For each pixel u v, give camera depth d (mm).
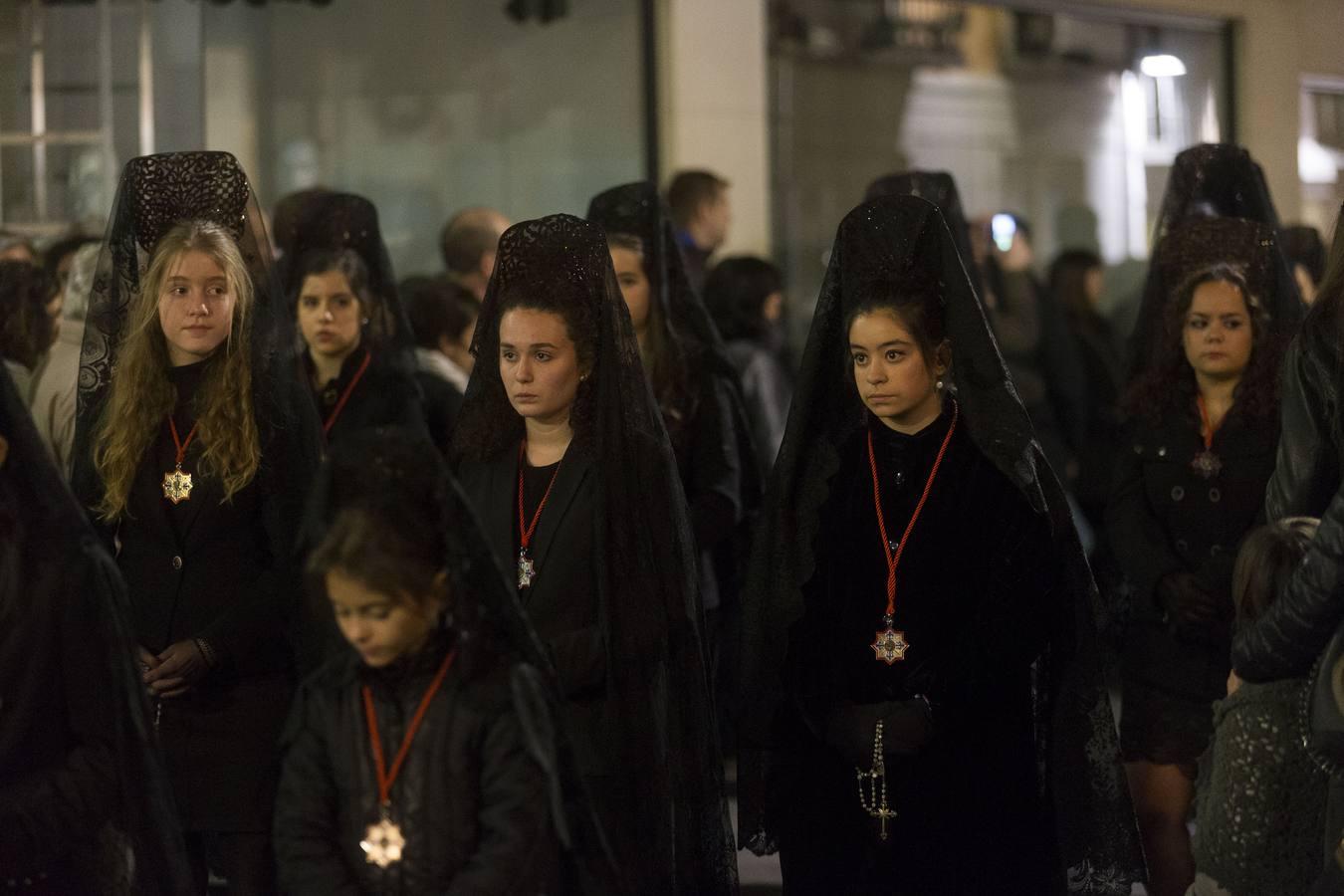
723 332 8367
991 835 4551
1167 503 5754
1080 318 10258
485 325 4770
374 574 3525
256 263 5027
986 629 4453
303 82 10312
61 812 3920
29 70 9406
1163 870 5680
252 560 4820
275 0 10195
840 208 11930
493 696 3668
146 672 4664
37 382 6152
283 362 4941
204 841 4895
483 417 4789
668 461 4695
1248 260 5812
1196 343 5723
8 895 3930
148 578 4789
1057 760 4660
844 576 4680
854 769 4652
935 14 12227
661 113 10656
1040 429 9406
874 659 4605
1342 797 3980
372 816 3662
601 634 4543
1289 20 13047
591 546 4605
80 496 4887
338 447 3686
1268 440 5641
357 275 6258
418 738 3662
